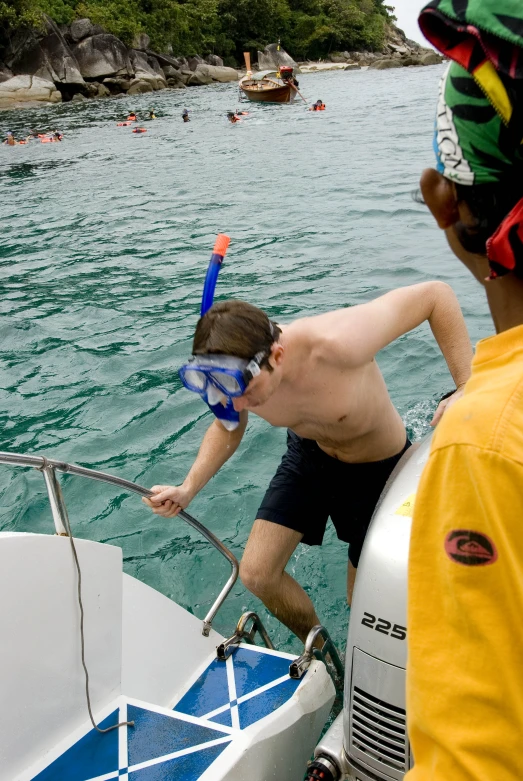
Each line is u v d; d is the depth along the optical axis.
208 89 46.41
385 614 1.69
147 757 2.01
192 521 2.68
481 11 0.68
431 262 8.05
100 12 45.88
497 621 0.67
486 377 0.74
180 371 2.15
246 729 2.05
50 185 15.34
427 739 0.74
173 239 10.26
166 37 51.47
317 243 9.34
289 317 6.84
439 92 0.78
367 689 1.71
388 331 2.46
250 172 15.51
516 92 0.67
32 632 2.01
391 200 11.40
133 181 15.33
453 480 0.69
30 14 38.38
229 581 2.83
